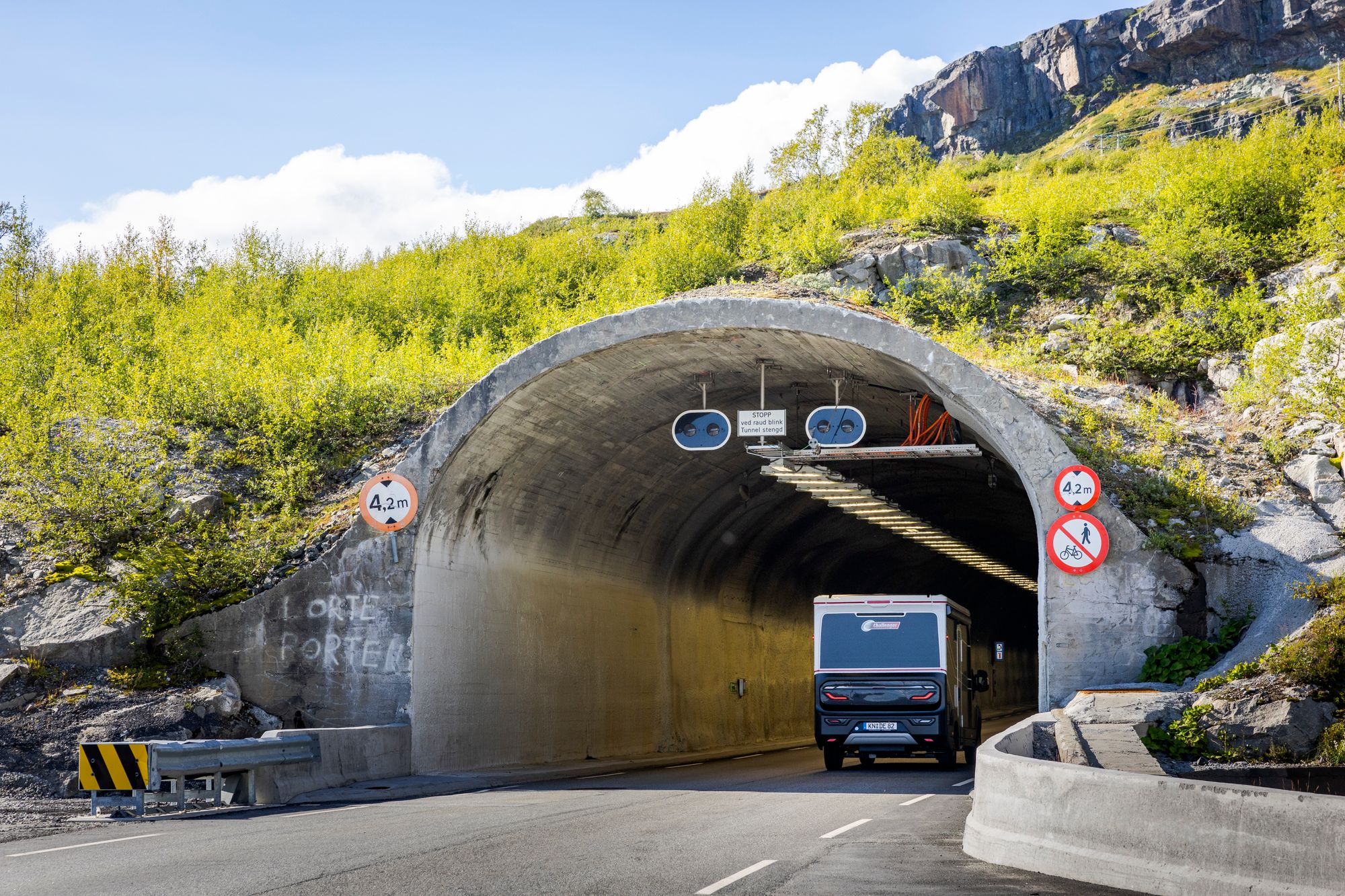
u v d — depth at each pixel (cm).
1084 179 4309
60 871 855
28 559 2003
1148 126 14638
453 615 1989
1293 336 2288
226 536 2088
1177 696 1476
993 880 798
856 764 2456
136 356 3128
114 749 1297
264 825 1176
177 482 2223
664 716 2872
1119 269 3234
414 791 1599
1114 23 16488
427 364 2922
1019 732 1248
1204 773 1300
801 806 1370
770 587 3700
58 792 1530
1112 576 1691
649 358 2003
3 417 2431
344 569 1900
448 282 4228
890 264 3472
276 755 1470
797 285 3488
